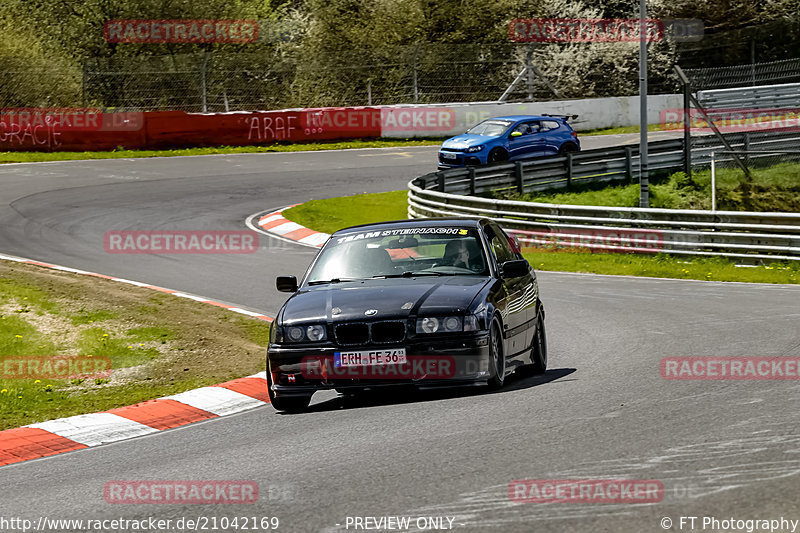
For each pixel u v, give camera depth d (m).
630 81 157.38
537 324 31.86
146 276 57.84
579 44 154.00
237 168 106.38
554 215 72.12
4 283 51.03
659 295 49.56
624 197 94.88
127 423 27.47
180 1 136.88
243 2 146.75
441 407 25.66
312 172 104.38
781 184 102.88
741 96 114.88
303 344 25.88
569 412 23.88
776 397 24.44
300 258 64.38
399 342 25.45
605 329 39.66
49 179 97.50
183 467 21.41
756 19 163.62
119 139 116.38
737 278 56.97
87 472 21.86
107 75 129.50
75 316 43.72
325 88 138.38
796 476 17.22
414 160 112.69
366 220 81.50
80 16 134.38
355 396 29.41
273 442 23.25
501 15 150.38
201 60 134.12
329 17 146.12
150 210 83.00
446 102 143.25
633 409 23.88
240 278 57.16
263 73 136.62
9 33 128.75
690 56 162.62
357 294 26.92
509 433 21.92
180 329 41.53
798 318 39.66
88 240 70.25
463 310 25.77
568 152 95.88
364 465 19.98
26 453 24.73
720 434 20.69
